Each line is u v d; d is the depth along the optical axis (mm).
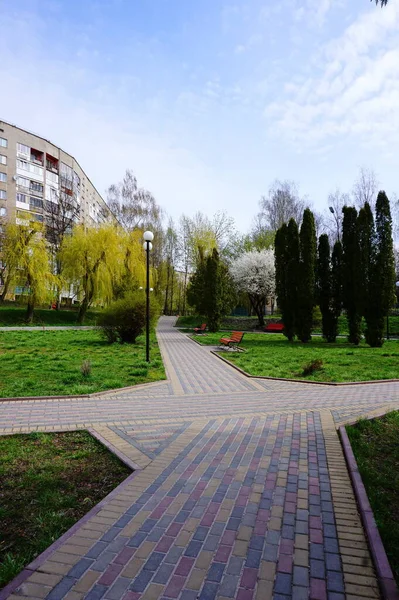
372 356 15570
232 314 53875
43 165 56062
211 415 6754
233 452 4914
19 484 3963
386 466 4480
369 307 19906
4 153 51688
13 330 26250
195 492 3775
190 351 17219
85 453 4855
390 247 19688
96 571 2582
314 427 6082
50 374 10414
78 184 63094
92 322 35250
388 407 7410
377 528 3082
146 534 3029
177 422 6281
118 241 33000
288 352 17062
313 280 22453
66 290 33844
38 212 54500
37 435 5504
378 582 2508
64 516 3342
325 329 23094
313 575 2570
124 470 4371
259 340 24062
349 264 21656
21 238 30547
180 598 2342
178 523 3201
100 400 7793
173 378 10414
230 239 48250
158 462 4547
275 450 5012
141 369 11375
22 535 3057
